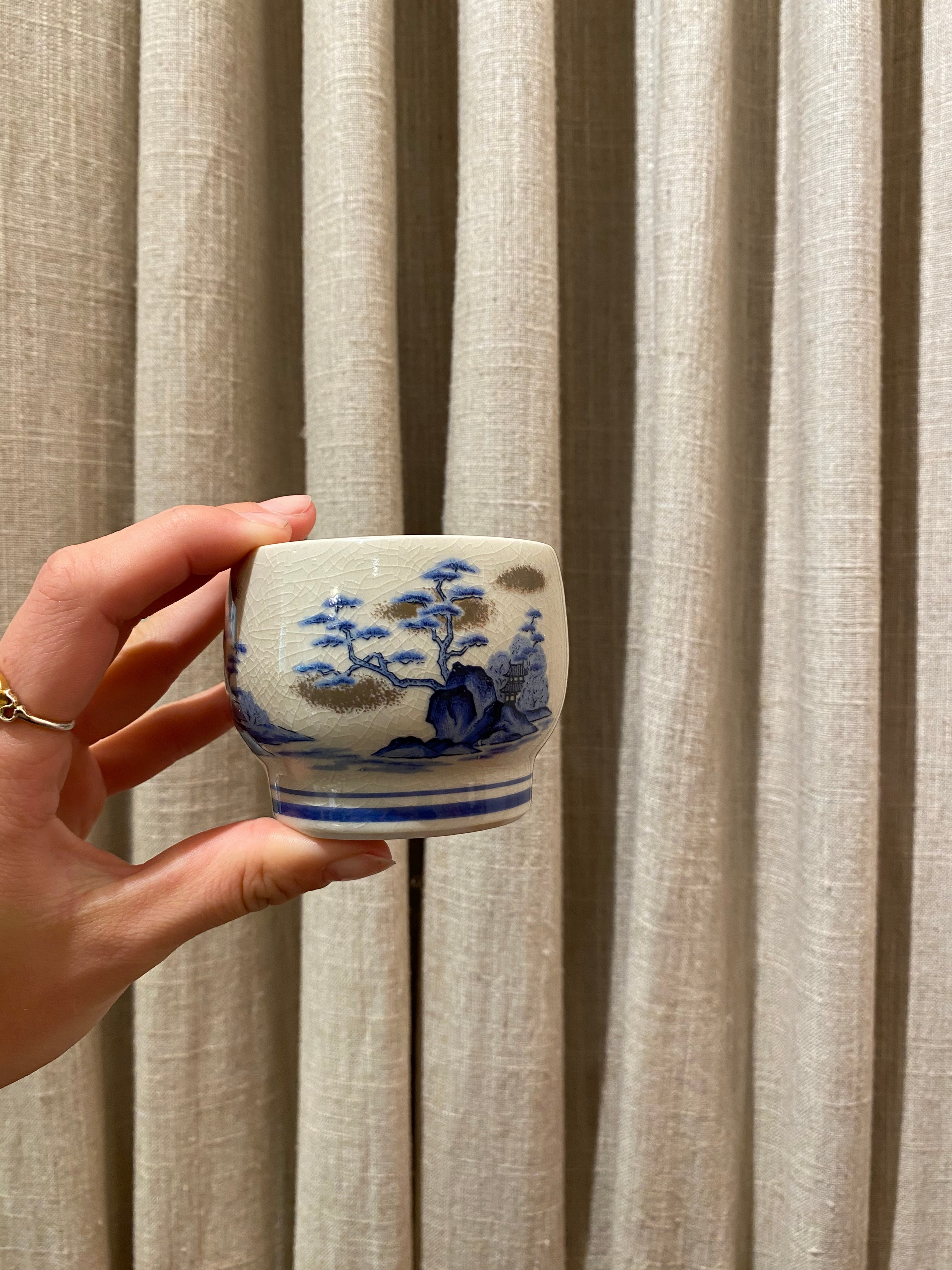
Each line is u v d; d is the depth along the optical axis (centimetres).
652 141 80
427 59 86
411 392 87
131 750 66
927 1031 81
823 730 76
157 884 48
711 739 75
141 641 64
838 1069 77
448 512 77
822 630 76
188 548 47
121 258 78
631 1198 78
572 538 88
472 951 75
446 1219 77
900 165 82
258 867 47
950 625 79
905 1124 82
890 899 84
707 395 74
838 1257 77
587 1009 89
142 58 73
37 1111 72
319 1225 75
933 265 78
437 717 42
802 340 77
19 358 73
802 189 77
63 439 75
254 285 78
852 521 75
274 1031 83
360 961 74
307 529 55
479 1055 75
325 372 74
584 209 87
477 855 75
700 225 73
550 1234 76
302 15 84
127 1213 84
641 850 77
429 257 87
